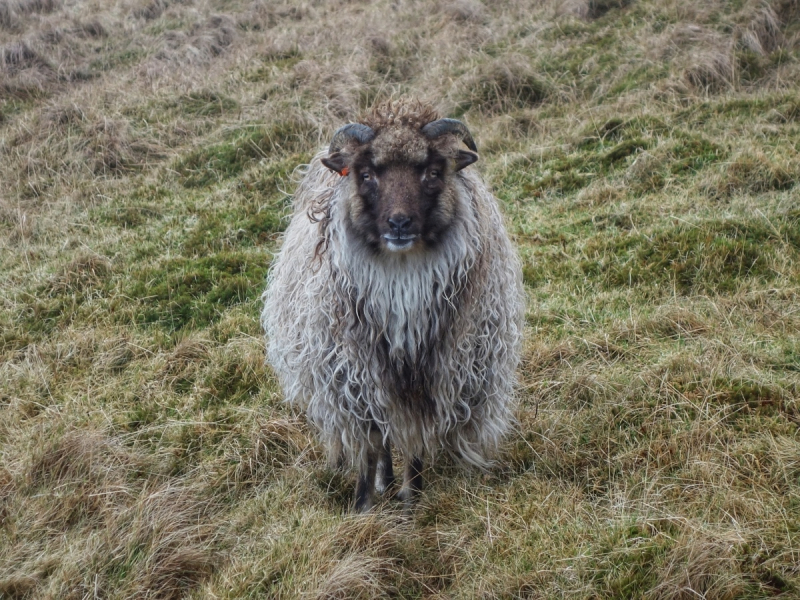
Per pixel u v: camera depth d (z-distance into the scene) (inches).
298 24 522.6
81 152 372.2
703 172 287.1
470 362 161.3
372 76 424.5
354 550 152.5
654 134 322.0
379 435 168.9
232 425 201.3
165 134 390.3
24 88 447.8
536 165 329.1
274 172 338.3
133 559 153.9
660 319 214.1
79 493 174.1
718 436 167.5
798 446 159.3
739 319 210.5
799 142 293.4
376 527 158.1
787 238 240.5
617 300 232.2
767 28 390.6
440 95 398.9
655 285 233.1
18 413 212.1
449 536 158.4
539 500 162.6
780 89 343.3
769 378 182.1
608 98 375.6
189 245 298.2
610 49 417.1
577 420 185.8
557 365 207.9
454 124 149.6
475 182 162.2
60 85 463.5
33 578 150.7
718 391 179.8
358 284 153.6
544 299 240.4
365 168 148.9
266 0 563.8
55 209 337.1
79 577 149.3
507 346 169.5
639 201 279.4
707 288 228.1
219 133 384.2
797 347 193.5
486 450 179.3
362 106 399.5
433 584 150.1
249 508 172.1
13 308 262.8
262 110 395.5
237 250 292.5
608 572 138.9
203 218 314.7
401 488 176.4
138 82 450.3
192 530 163.3
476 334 162.1
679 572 132.5
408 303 153.3
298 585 143.0
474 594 141.9
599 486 165.5
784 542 137.4
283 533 160.4
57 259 295.9
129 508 167.5
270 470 185.3
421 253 152.2
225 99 414.6
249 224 304.3
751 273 230.5
